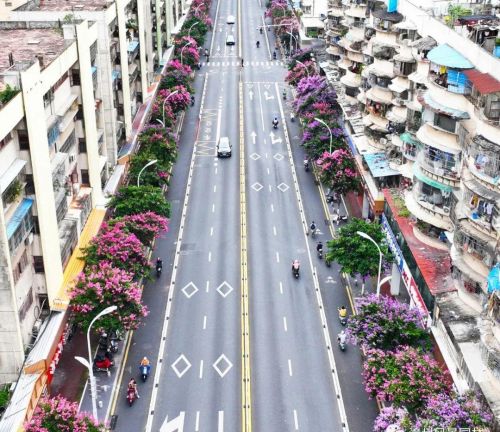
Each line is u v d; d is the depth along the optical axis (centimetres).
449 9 6431
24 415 4184
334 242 6216
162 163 8000
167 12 12850
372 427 4778
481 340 4028
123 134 8506
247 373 5316
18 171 4528
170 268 6825
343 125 9262
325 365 5438
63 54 5766
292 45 14738
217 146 9925
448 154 5231
